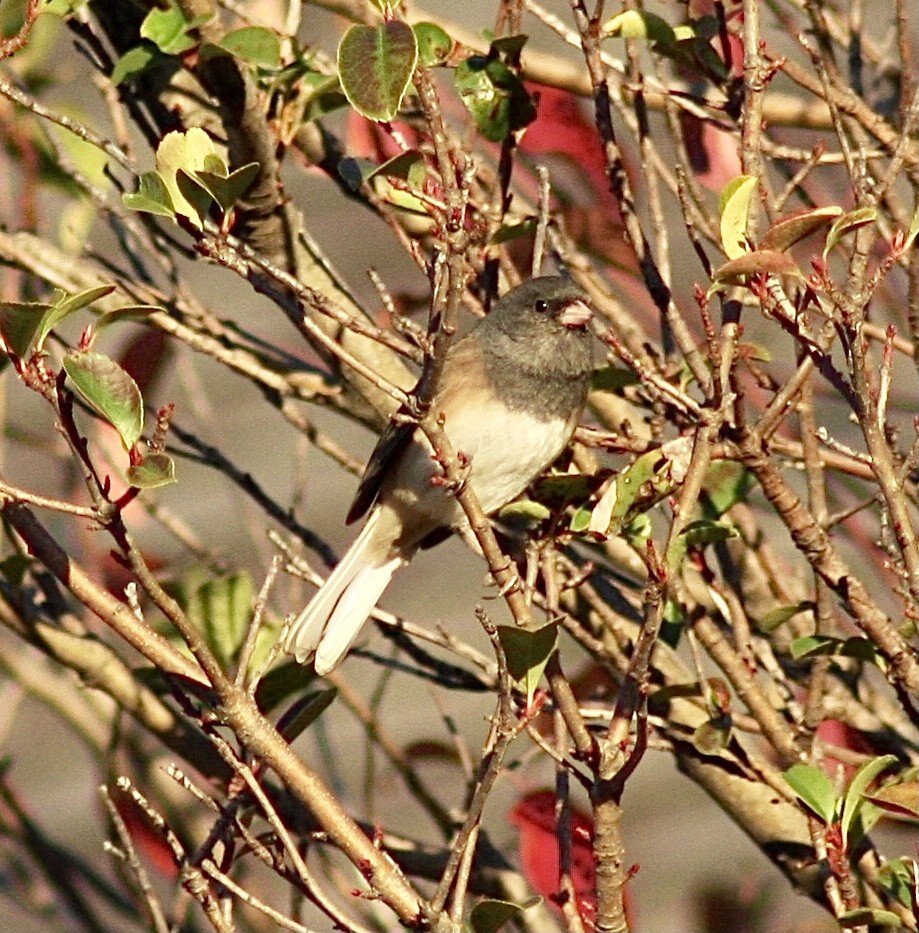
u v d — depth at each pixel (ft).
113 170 30.45
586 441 23.79
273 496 41.34
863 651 21.40
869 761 21.09
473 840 18.17
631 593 26.05
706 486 24.40
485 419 25.36
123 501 17.04
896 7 22.80
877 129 23.31
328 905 17.92
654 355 24.71
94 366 17.22
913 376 31.78
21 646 31.45
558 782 20.40
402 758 27.89
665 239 21.62
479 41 30.58
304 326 18.58
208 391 44.34
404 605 41.16
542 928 24.56
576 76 28.45
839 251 26.84
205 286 43.50
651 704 24.53
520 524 26.30
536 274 22.16
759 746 27.02
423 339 18.74
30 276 30.12
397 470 25.95
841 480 28.66
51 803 38.32
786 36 31.65
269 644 23.68
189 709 18.84
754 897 34.32
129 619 18.71
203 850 18.89
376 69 17.89
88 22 27.04
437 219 19.67
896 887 20.43
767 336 29.73
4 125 30.55
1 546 28.63
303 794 18.43
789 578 26.91
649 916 35.45
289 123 25.85
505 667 17.81
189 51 25.08
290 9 26.08
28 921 32.14
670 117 22.53
